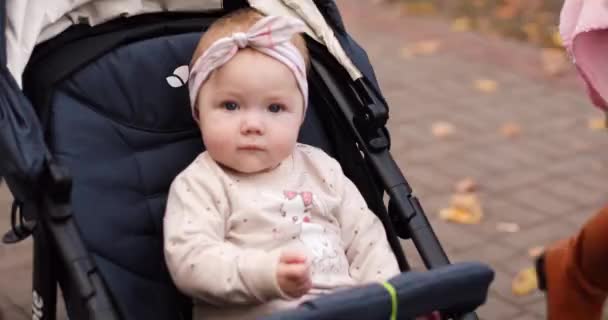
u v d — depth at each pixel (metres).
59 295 3.85
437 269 2.18
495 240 4.54
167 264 2.45
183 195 2.52
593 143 5.73
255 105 2.52
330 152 2.97
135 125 2.74
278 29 2.51
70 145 2.59
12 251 4.26
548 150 5.61
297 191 2.63
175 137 2.79
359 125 2.85
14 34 2.51
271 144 2.53
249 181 2.60
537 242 4.54
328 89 2.92
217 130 2.52
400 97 6.31
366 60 2.97
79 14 2.77
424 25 7.84
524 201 4.95
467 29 7.75
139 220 2.63
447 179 5.16
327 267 2.54
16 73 2.45
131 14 2.86
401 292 2.08
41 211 2.35
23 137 2.32
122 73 2.74
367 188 2.89
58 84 2.64
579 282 3.00
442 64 6.98
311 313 1.97
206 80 2.54
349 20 7.91
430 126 5.86
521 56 7.21
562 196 5.02
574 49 2.56
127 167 2.67
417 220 2.67
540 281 3.16
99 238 2.54
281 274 2.23
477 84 6.61
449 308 2.29
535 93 6.51
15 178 2.31
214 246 2.38
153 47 2.82
